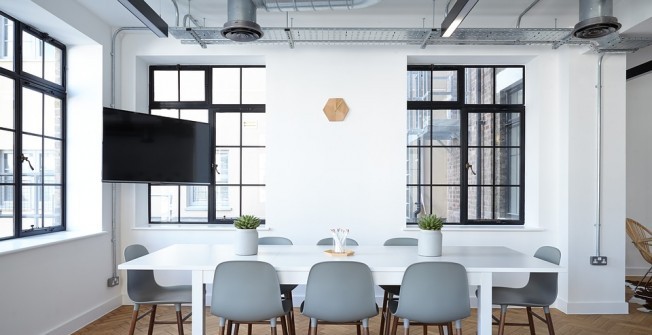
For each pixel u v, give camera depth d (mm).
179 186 4668
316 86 4285
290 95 4285
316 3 3186
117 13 3867
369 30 3600
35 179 3555
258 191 4656
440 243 2879
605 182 4062
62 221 3924
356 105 4277
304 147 4266
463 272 2363
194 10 3996
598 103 4066
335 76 4289
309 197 4250
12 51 3291
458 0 2953
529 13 4043
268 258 2732
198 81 4672
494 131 4633
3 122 3203
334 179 4254
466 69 4664
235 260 2494
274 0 3160
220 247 3191
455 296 2359
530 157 4473
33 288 3018
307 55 4301
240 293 2363
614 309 4000
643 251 4602
